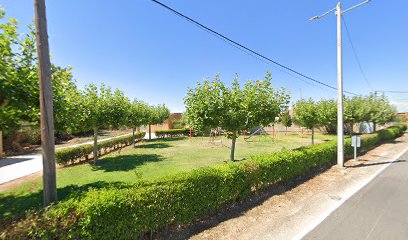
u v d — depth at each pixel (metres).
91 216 3.03
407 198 5.57
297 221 4.42
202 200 4.49
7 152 14.52
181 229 4.19
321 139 23.70
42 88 3.51
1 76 3.70
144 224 3.63
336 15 9.06
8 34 3.97
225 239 3.82
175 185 4.09
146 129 41.66
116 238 3.28
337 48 9.12
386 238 3.74
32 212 2.93
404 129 25.70
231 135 8.83
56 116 5.66
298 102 17.58
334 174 8.03
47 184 3.52
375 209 4.92
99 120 10.61
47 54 3.57
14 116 4.62
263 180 6.08
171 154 14.37
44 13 3.54
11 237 2.49
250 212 4.90
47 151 3.53
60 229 2.81
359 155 11.84
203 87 8.09
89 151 12.68
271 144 19.66
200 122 8.05
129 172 9.24
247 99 7.85
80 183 7.68
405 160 10.42
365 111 16.50
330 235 3.86
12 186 7.57
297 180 7.32
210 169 5.04
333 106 16.44
